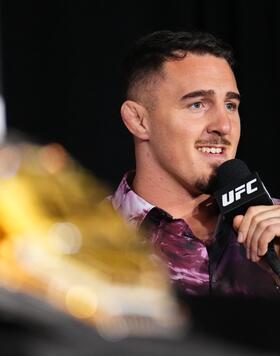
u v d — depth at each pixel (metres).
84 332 1.34
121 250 1.52
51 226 1.45
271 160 6.21
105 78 6.14
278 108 6.22
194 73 3.96
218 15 6.17
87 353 1.32
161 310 1.44
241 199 3.48
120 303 1.41
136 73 4.07
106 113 6.13
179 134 3.94
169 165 3.96
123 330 1.37
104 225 1.52
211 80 3.95
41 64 6.08
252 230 3.39
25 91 6.06
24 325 1.35
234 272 3.76
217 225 3.81
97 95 6.13
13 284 1.39
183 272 3.76
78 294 1.38
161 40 4.04
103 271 1.47
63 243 1.44
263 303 1.94
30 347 1.33
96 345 1.34
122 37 6.17
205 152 3.93
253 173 3.52
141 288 1.48
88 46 6.13
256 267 3.77
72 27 6.11
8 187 1.46
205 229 3.95
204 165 3.91
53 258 1.43
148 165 4.04
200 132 3.92
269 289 3.74
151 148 4.03
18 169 1.48
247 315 1.80
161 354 1.35
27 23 6.07
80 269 1.44
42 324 1.34
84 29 6.12
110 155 6.12
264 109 6.21
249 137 6.21
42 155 1.52
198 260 3.78
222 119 3.90
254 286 3.75
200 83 3.94
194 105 3.96
